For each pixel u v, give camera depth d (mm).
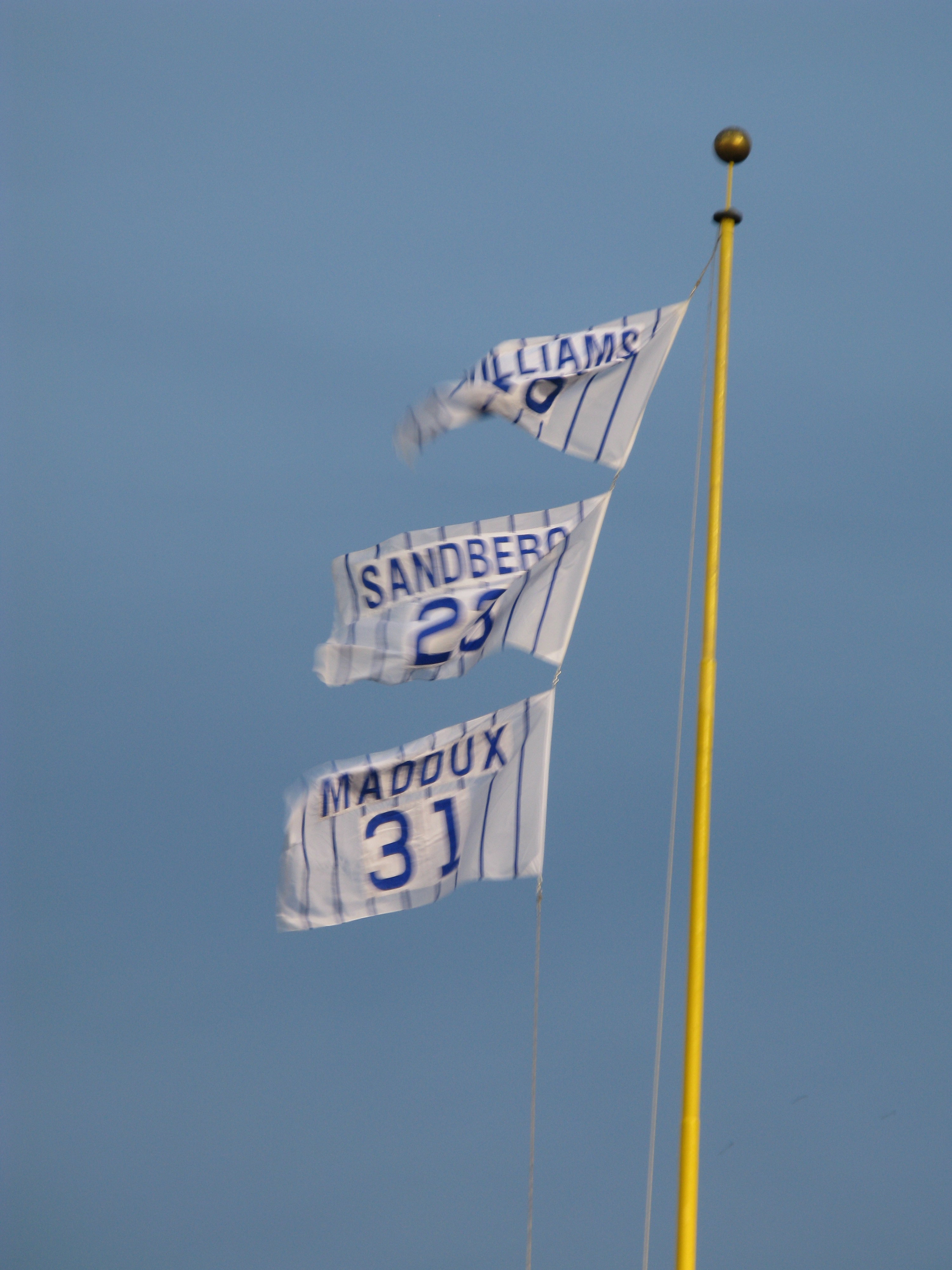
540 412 65375
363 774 63750
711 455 61438
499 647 64875
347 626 66500
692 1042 57062
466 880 63031
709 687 59625
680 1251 55281
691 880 58469
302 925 63219
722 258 62969
